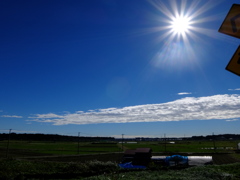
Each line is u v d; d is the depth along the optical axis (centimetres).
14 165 4372
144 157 5866
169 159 5259
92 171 3950
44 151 9838
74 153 9238
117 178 2520
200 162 5228
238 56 529
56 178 3547
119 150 11506
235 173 3291
